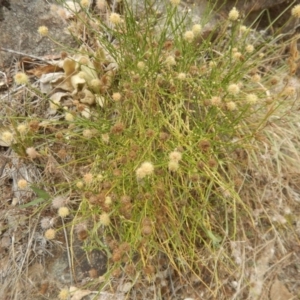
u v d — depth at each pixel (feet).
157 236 0.97
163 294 1.01
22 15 1.30
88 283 1.00
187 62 1.11
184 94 1.13
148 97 1.11
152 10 1.18
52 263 1.05
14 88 1.21
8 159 1.12
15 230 1.06
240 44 1.32
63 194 1.06
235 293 0.97
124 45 1.09
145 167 0.81
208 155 0.99
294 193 1.12
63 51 1.18
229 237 1.03
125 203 0.86
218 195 0.98
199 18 1.36
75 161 1.02
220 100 0.94
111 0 1.33
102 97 1.13
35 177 1.11
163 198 0.97
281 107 1.18
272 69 1.36
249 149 1.09
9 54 1.26
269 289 0.99
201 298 0.99
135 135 1.04
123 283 1.00
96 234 1.00
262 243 1.04
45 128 1.13
